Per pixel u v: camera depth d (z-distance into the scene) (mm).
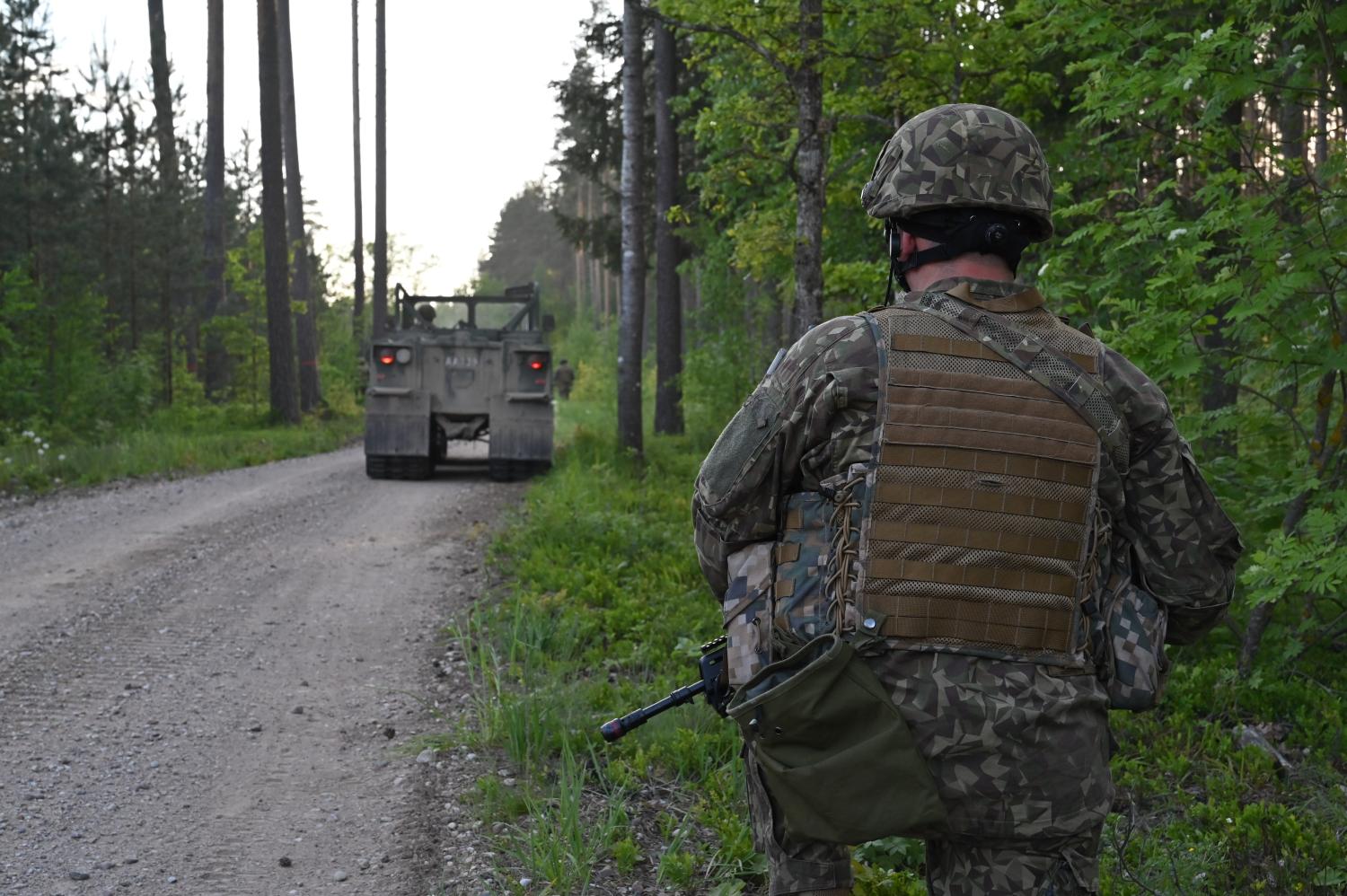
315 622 6738
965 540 1771
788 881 1832
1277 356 4816
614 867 3488
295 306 24766
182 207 24953
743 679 1908
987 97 8688
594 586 7004
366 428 14266
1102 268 6531
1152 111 5176
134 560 8570
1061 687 1774
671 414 19453
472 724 4809
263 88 23359
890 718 1730
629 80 14586
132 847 3697
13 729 4828
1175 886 3193
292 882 3447
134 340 23422
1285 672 5090
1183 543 1874
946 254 1917
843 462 1830
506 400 14195
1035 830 1727
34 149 19500
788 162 8102
